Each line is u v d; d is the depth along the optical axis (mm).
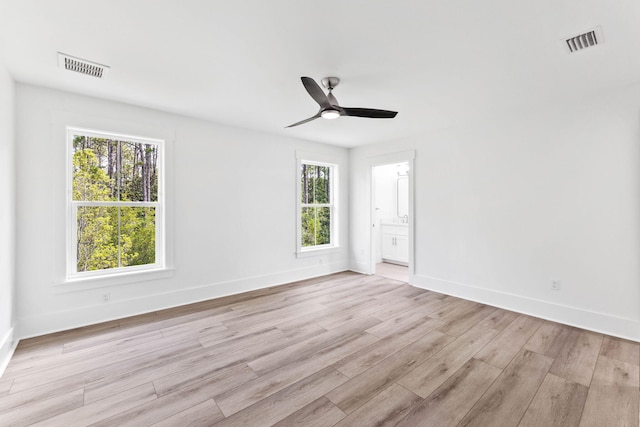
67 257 2902
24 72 2451
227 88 2789
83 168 3037
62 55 2191
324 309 3451
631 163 2680
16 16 1732
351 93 2906
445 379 2057
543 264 3213
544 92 2861
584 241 2939
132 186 3314
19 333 2635
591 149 2893
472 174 3797
